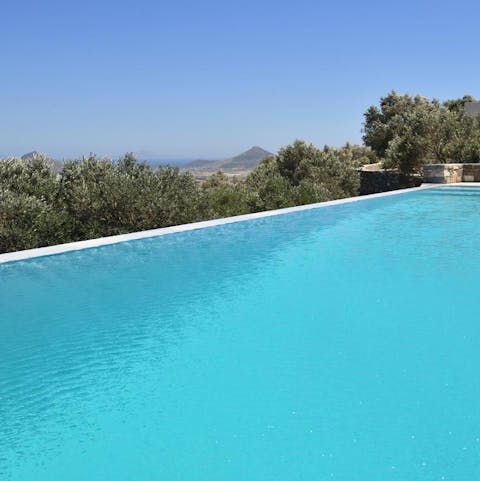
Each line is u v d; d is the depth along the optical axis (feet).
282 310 21.79
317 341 18.31
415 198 63.82
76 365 16.60
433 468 10.80
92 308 22.25
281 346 17.90
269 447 11.74
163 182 48.70
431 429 12.34
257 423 12.82
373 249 34.17
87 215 41.96
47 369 16.29
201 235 39.17
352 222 45.91
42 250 31.86
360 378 15.23
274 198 64.08
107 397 14.39
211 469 10.98
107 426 12.84
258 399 14.08
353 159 161.27
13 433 12.60
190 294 24.23
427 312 21.27
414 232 40.60
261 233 40.16
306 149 112.16
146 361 16.83
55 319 20.90
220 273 28.09
